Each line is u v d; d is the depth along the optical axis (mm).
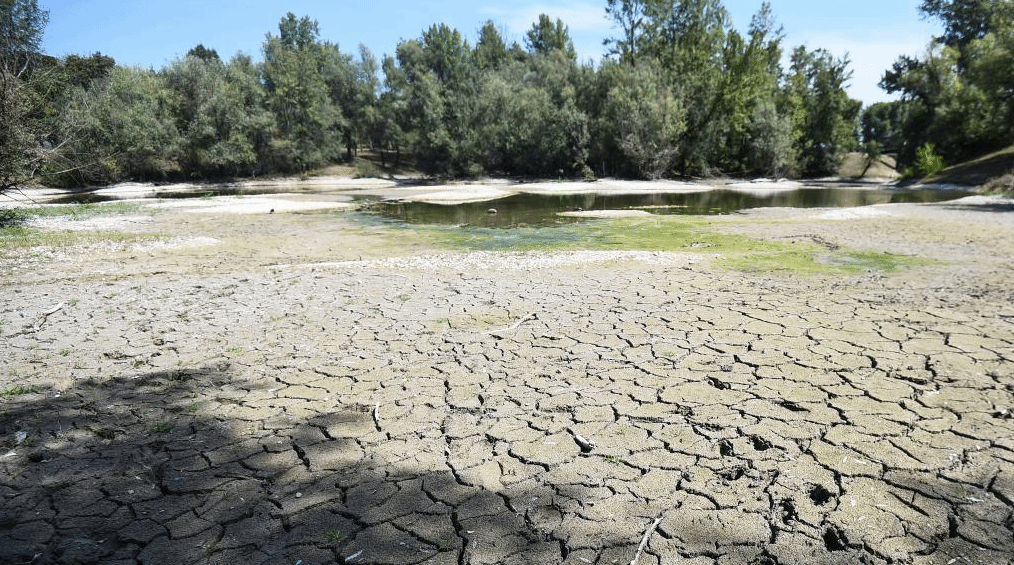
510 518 3074
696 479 3396
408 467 3600
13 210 20000
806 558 2715
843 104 54562
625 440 3877
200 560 2785
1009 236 13109
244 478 3506
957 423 3941
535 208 24328
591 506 3166
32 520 3121
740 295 7781
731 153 53125
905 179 41656
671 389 4672
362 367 5324
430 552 2816
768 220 17812
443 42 64188
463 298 7895
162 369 5332
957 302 7141
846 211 20141
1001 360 5062
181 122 51812
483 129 52250
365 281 9148
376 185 49875
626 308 7195
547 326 6492
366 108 62344
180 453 3811
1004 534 2832
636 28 51406
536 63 61781
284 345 5992
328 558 2785
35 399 4676
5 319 7051
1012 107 32094
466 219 19828
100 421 4281
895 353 5320
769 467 3492
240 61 59250
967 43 46125
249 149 53125
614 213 21281
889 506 3080
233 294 8320
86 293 8453
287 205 26656
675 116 46094
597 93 50156
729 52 48281
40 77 17422
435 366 5316
